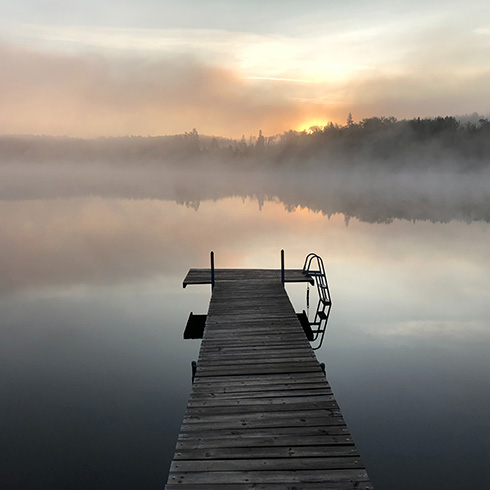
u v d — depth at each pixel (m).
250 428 5.36
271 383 6.62
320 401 6.03
